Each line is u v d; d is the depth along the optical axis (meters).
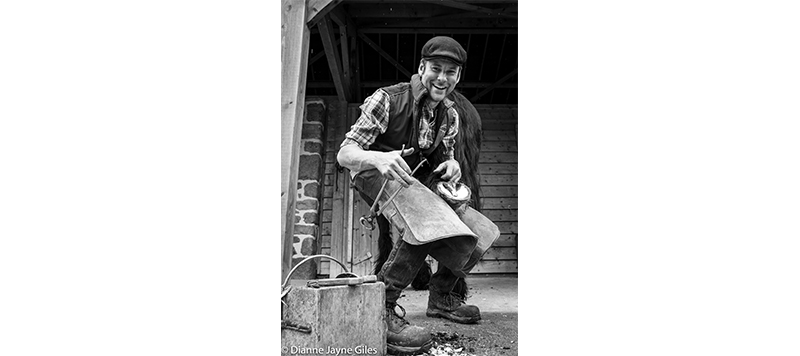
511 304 3.40
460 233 2.50
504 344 2.70
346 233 4.51
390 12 4.32
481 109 4.88
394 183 2.68
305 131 4.79
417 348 2.55
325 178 4.78
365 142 2.80
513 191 4.60
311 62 5.05
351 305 2.41
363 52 4.86
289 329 2.39
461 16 4.32
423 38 4.68
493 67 4.89
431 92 2.79
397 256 2.65
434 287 3.05
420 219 2.56
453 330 2.87
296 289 2.37
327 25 4.00
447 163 2.89
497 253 4.41
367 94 5.16
